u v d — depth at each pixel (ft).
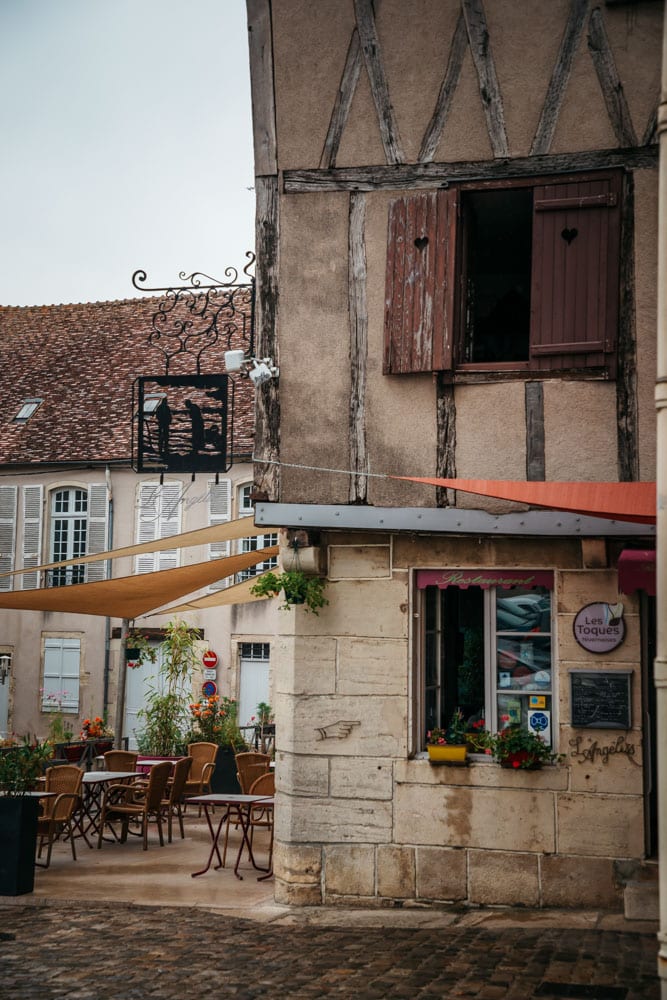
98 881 30.42
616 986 18.90
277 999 18.65
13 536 79.92
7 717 79.46
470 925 24.21
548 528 25.90
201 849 36.17
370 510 26.96
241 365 27.73
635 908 24.22
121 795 39.27
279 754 27.84
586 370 25.85
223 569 36.83
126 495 77.15
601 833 25.35
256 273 28.14
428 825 26.45
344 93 27.71
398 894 26.48
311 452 27.48
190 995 18.97
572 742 25.70
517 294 34.71
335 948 22.34
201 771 44.09
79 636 78.13
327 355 27.58
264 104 28.19
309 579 27.58
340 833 26.96
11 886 28.35
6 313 89.15
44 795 30.71
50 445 78.38
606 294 25.72
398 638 27.14
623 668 25.63
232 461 68.28
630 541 25.84
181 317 82.23
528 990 18.78
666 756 13.82
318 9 27.91
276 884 27.43
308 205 27.89
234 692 73.26
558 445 25.90
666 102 14.66
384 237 27.40
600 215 25.88
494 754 26.03
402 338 26.96
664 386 14.32
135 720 76.07
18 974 20.43
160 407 67.41
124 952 22.13
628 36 25.88
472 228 28.25
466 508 26.45
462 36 26.96
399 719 26.94
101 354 83.10
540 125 26.27
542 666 26.73
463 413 26.63
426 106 27.17
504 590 27.12
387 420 27.09
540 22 26.43
